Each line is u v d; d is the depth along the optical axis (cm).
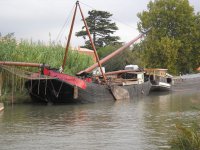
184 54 8581
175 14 8625
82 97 4719
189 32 8656
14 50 4950
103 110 4081
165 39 8325
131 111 3988
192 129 1980
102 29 10550
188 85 7469
